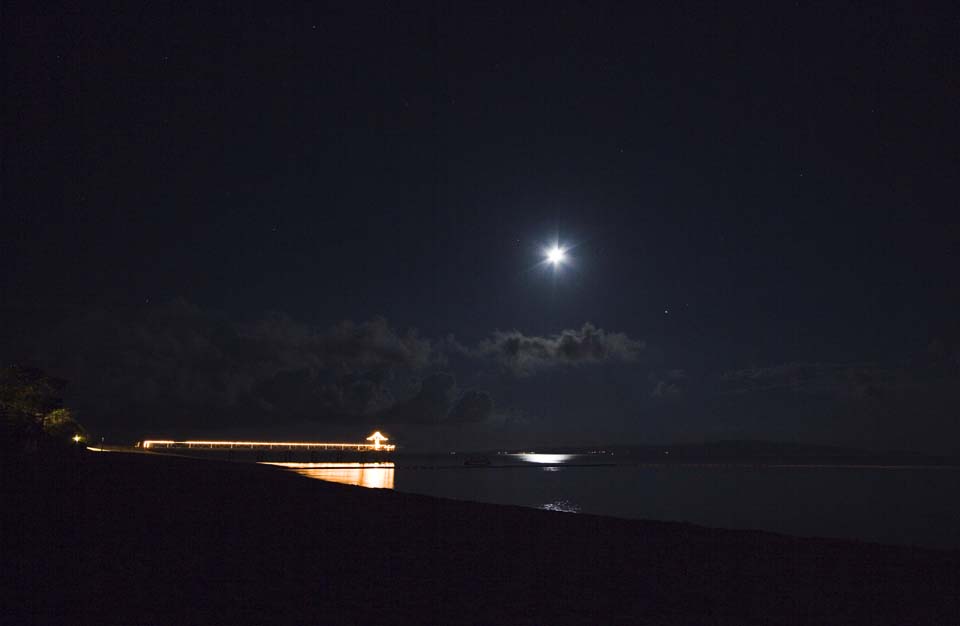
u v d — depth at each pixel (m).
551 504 66.69
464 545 16.05
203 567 12.66
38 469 30.94
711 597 11.62
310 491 27.72
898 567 14.26
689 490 96.19
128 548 14.12
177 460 56.28
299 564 13.29
